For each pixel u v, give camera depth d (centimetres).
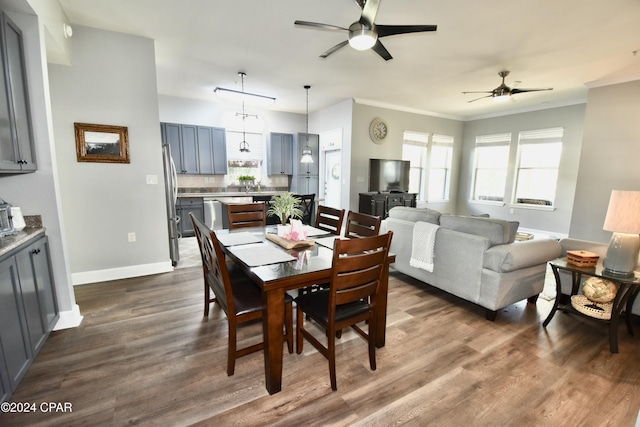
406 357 203
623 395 169
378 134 625
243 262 176
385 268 200
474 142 747
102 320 244
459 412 156
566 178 586
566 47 338
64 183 304
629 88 420
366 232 243
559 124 590
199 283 326
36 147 214
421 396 167
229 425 145
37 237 200
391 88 509
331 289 158
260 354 203
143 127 331
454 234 276
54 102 291
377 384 176
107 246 330
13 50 190
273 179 699
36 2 203
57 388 167
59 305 229
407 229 327
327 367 190
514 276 253
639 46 333
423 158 715
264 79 463
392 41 325
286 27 301
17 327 167
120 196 329
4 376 151
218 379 177
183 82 480
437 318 259
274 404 159
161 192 350
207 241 177
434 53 358
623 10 259
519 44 331
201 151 573
